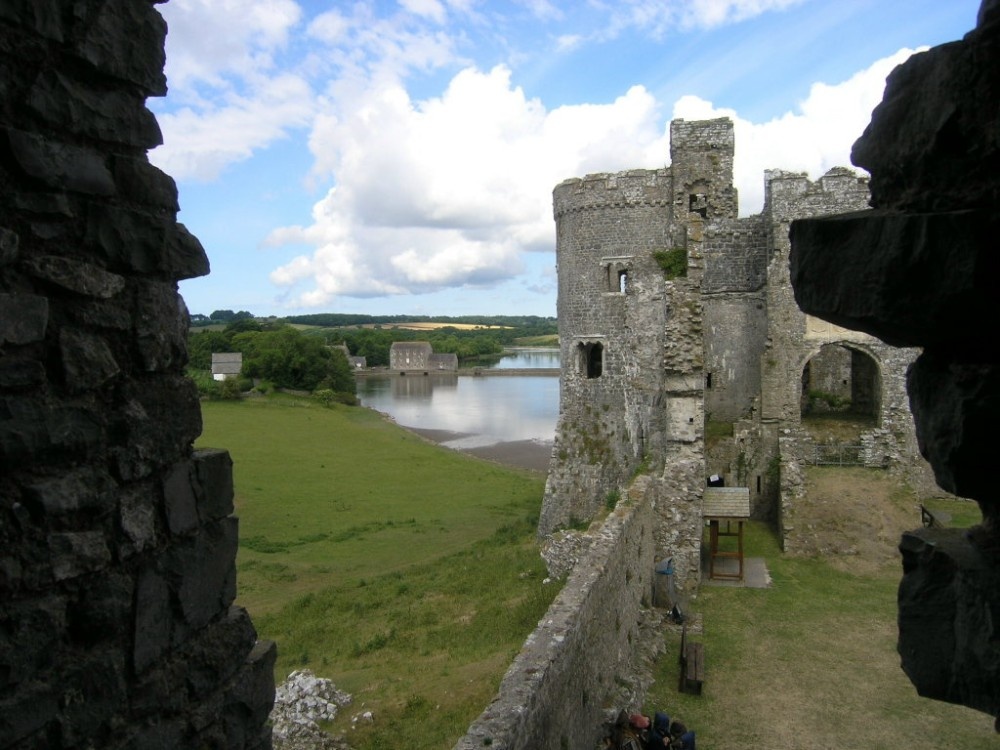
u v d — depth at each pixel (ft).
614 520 46.39
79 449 12.79
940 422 13.73
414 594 61.46
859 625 51.75
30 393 12.19
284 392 291.17
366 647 49.06
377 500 119.34
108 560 13.17
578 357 80.94
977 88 12.25
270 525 101.60
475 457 179.83
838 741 37.42
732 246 84.74
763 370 78.48
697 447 61.21
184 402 14.99
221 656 15.83
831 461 77.05
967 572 13.99
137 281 14.07
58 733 12.21
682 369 61.82
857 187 76.02
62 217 12.73
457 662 42.45
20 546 11.82
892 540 67.15
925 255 12.80
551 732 27.73
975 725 38.70
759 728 38.63
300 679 40.11
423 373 500.74
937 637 14.83
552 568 57.36
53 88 12.52
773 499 76.59
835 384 92.58
